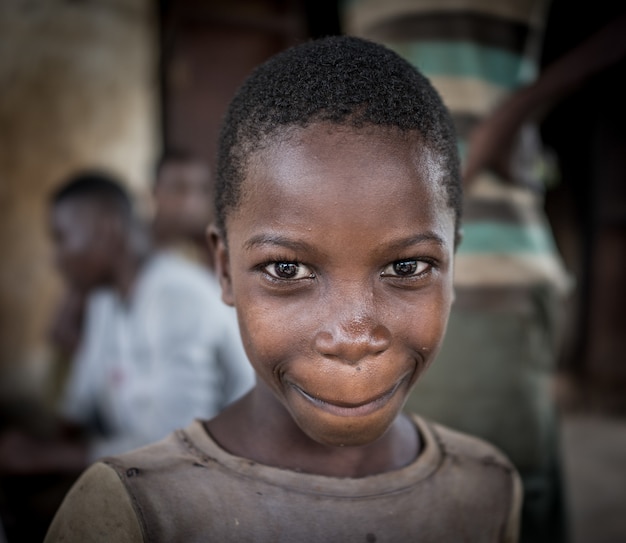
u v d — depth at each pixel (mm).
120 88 4086
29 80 3887
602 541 3154
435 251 862
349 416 841
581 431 4828
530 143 1877
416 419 1164
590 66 1593
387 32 1727
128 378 2262
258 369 904
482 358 1625
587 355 6023
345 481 969
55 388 3010
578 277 6176
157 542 907
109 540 911
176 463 965
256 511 934
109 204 2326
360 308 819
